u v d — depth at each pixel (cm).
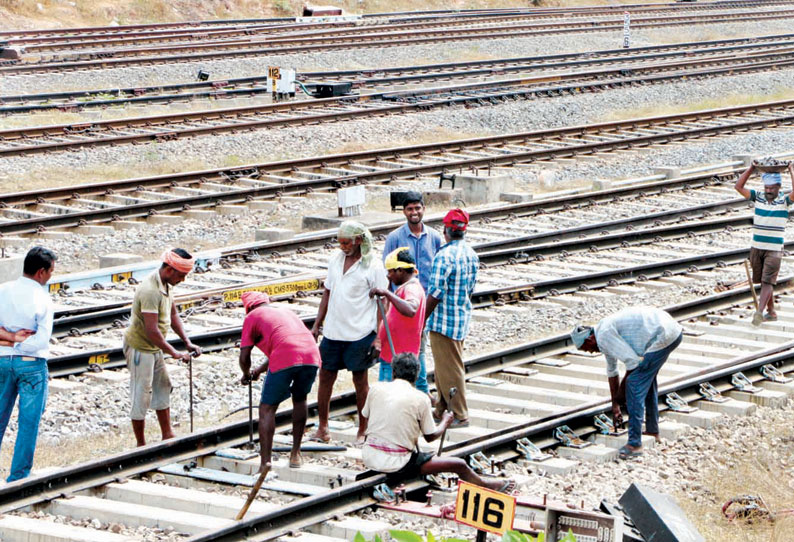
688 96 4394
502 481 1219
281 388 1248
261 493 1234
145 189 2816
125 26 5528
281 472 1292
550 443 1420
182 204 2656
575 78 4531
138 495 1227
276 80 3975
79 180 2947
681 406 1545
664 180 3100
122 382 1641
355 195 2584
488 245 2323
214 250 2233
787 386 1658
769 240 1877
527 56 5247
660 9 7100
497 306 2048
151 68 4366
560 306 2048
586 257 2380
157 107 3838
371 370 1744
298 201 2786
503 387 1630
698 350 1802
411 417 1196
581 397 1576
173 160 3156
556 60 5050
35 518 1180
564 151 3378
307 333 1273
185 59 4538
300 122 3581
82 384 1614
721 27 6397
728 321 1966
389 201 2842
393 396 1198
